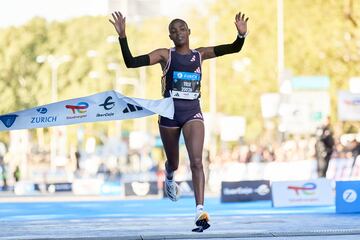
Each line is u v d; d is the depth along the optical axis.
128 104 22.83
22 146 101.38
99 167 104.69
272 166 66.00
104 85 191.50
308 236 24.61
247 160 84.69
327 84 96.56
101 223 31.61
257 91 145.50
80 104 23.12
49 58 161.88
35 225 30.89
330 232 25.16
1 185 86.19
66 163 109.06
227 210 41.38
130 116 22.94
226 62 149.25
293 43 135.00
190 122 22.14
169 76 22.09
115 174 102.81
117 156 109.62
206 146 95.56
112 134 175.25
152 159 116.25
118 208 46.59
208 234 24.58
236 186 49.34
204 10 154.50
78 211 43.91
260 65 142.50
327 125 60.00
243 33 22.11
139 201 55.19
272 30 140.25
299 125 80.75
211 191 80.75
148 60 21.84
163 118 22.41
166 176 24.33
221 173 82.06
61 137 135.62
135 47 175.25
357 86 89.25
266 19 141.00
